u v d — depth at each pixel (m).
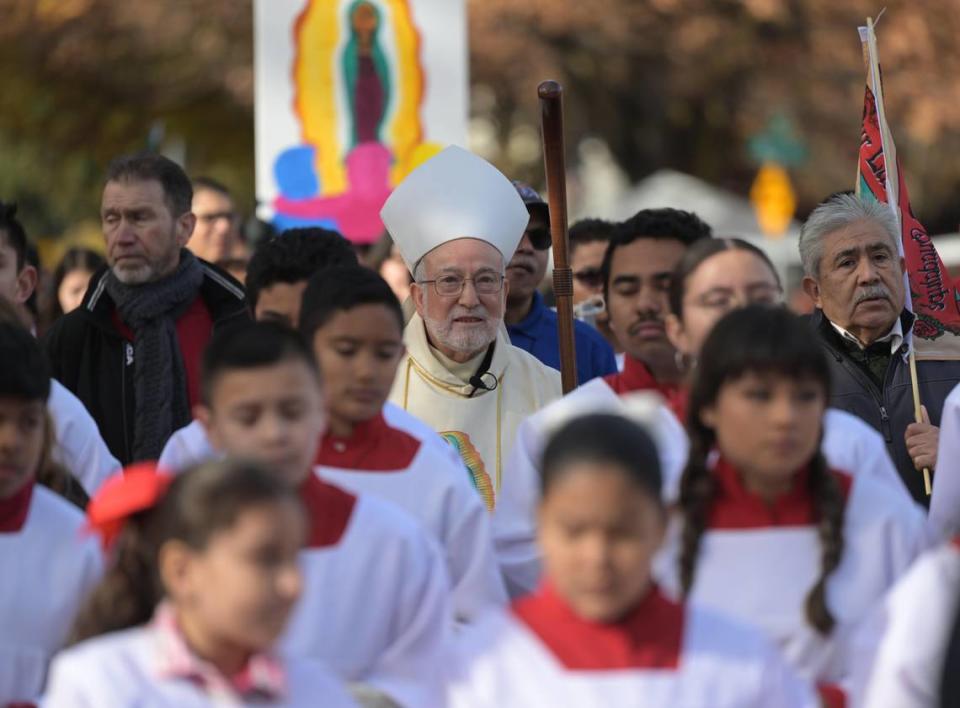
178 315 20.88
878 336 19.19
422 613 13.64
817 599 13.20
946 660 11.18
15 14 64.38
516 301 22.02
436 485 15.17
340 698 11.60
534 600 11.77
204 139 70.00
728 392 12.90
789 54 68.31
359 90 31.05
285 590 10.63
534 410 19.23
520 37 65.88
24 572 13.95
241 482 10.70
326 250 17.44
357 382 14.73
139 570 11.70
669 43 66.50
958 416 16.33
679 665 11.45
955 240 46.44
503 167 72.62
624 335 16.80
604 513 10.82
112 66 67.31
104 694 10.96
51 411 16.36
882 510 13.69
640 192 63.38
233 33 65.94
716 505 13.55
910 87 66.62
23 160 72.00
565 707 11.35
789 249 57.28
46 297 29.59
